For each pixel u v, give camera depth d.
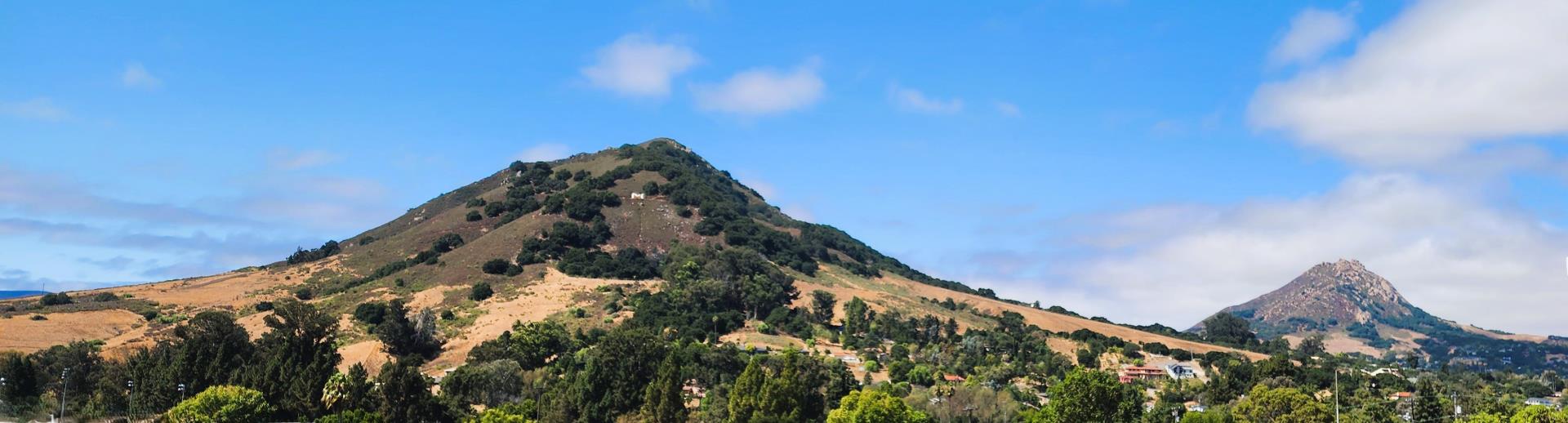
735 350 197.00
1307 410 155.50
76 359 179.50
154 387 154.75
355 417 141.75
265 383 151.75
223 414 139.88
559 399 162.25
